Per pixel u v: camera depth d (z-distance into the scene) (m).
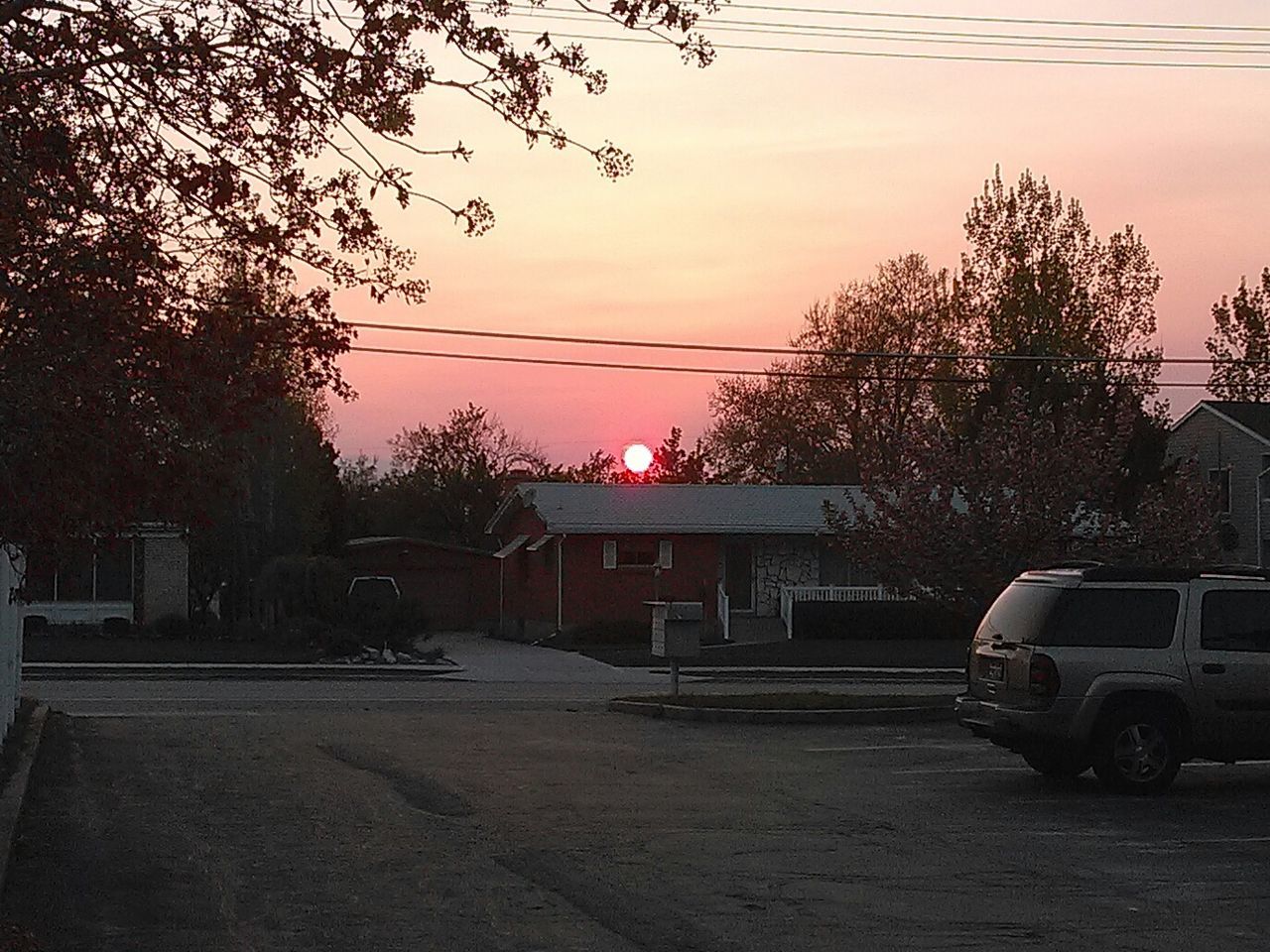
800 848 11.67
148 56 7.83
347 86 7.98
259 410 8.76
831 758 18.00
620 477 93.62
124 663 34.44
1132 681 14.77
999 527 23.62
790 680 35.09
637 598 48.19
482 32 8.16
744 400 70.50
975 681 15.95
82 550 9.36
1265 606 15.12
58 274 7.91
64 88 7.95
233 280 8.41
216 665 34.81
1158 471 38.59
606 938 8.64
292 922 9.02
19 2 7.54
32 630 42.22
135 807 13.46
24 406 7.93
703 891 10.02
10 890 9.77
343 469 76.81
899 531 24.42
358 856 11.16
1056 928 9.05
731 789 15.01
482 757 17.69
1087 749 14.80
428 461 76.44
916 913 9.41
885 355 45.34
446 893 9.84
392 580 45.94
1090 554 24.06
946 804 14.11
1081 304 54.41
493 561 57.34
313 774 15.87
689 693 27.25
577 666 38.38
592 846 11.66
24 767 15.26
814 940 8.65
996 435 24.69
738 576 49.59
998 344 54.81
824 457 71.50
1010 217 55.16
